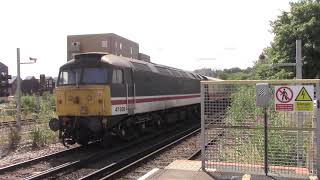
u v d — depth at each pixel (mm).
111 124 17734
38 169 13641
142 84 20812
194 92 31891
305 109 9359
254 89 10070
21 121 25938
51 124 17953
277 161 9961
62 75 18047
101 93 17266
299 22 24938
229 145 10297
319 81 9227
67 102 17656
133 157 15836
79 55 18000
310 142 9570
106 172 13234
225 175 9828
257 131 10133
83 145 18531
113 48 86000
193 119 32531
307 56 23891
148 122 22875
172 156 16047
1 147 17719
